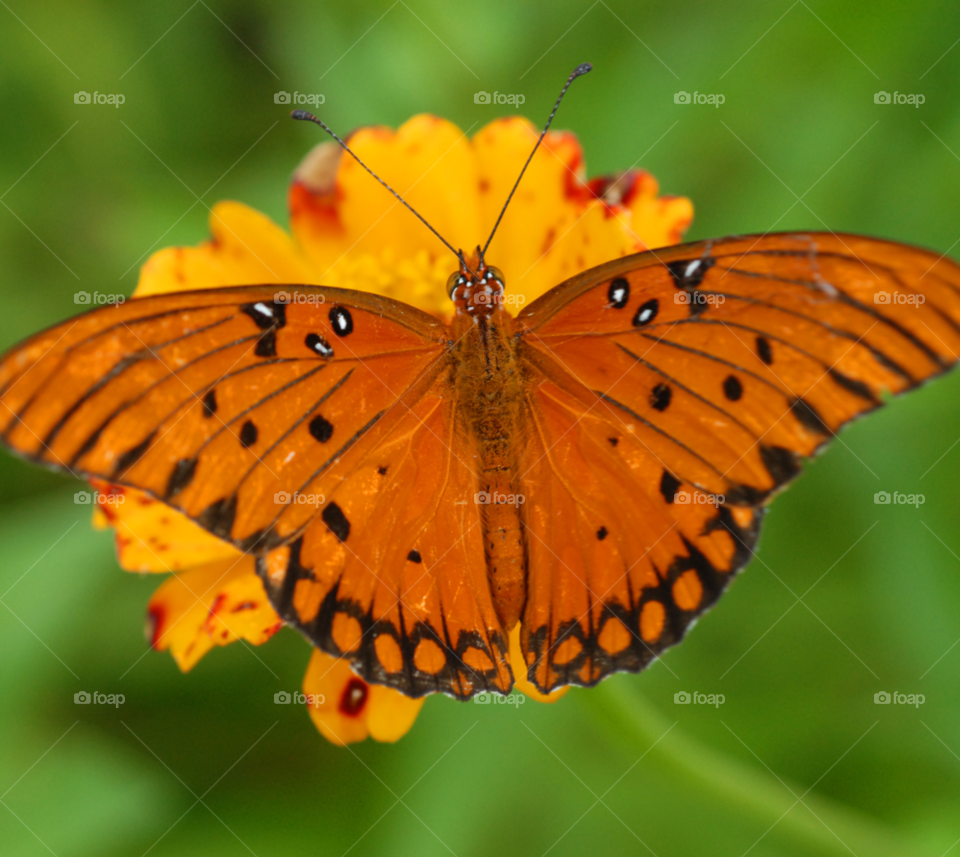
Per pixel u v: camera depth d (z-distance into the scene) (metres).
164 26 0.33
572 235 0.29
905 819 0.30
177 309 0.25
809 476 0.31
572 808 0.31
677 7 0.32
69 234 0.33
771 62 0.31
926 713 0.30
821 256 0.25
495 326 0.27
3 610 0.31
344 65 0.33
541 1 0.32
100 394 0.25
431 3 0.32
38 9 0.33
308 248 0.30
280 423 0.26
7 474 0.33
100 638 0.32
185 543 0.28
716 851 0.31
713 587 0.26
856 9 0.31
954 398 0.30
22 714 0.31
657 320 0.26
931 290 0.25
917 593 0.30
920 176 0.31
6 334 0.33
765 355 0.26
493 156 0.30
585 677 0.27
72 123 0.33
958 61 0.31
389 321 0.26
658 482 0.27
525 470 0.27
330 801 0.31
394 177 0.30
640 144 0.32
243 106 0.33
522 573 0.27
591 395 0.27
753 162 0.31
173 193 0.33
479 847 0.30
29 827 0.31
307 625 0.26
